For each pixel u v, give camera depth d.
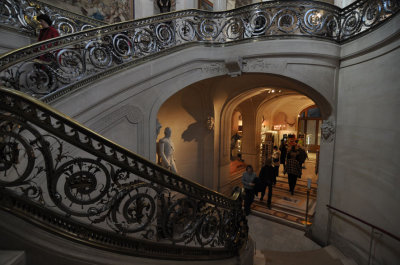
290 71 4.42
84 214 1.42
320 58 4.37
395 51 3.12
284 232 5.36
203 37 4.78
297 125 12.91
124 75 3.65
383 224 3.27
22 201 1.28
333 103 4.55
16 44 3.40
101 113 3.41
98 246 1.46
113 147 1.46
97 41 3.67
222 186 7.68
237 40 4.66
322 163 4.86
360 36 3.90
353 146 4.09
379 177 3.38
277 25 4.44
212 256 2.31
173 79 4.38
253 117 10.42
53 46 2.86
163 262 1.80
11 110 1.26
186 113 6.81
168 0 6.98
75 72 3.18
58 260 1.33
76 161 1.39
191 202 1.99
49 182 1.33
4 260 1.14
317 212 4.97
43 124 1.30
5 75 2.57
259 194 7.44
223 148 7.63
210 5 8.73
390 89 3.20
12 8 3.38
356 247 3.94
